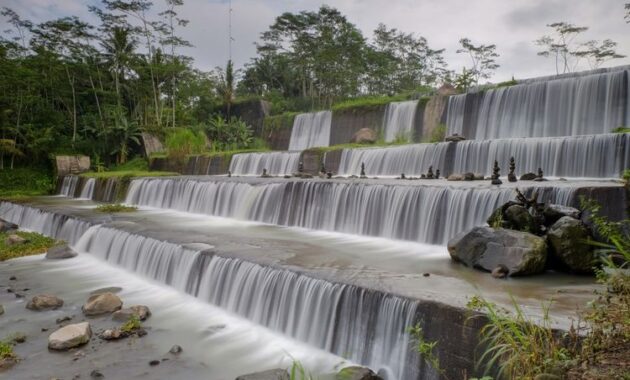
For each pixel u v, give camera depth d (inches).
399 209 507.2
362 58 2223.2
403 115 1167.6
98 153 1633.9
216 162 1209.4
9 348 318.3
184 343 329.4
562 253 339.6
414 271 348.8
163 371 289.6
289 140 1558.8
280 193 650.8
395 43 2652.6
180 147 1443.2
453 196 463.5
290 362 296.2
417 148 797.9
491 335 221.8
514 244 343.3
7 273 525.3
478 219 441.7
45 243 660.1
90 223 648.4
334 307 305.1
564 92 833.5
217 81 2440.9
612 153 564.1
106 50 1846.7
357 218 547.8
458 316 240.4
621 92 754.2
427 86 2443.4
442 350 244.2
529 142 654.5
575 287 302.5
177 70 1909.4
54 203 973.2
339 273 337.7
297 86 2501.2
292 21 2194.9
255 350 316.5
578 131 807.7
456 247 382.0
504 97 928.3
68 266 552.1
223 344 326.6
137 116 1910.7
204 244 465.7
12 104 1526.8
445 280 319.3
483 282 314.8
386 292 282.5
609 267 269.3
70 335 328.2
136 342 331.9
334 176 836.6
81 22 1722.4
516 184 502.0
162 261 471.8
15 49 1732.3
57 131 1642.5
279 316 340.5
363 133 1175.6
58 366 297.6
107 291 449.4
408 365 258.8
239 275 380.8
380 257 405.4
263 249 438.0
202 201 788.6
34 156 1518.2
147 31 1929.1
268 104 1900.8
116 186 1024.2
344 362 289.6
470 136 984.9
